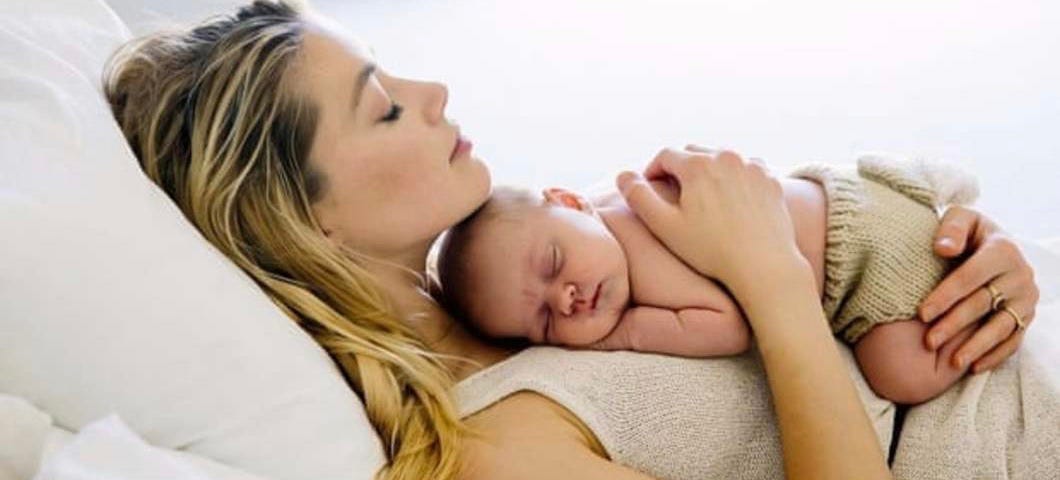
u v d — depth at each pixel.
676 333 1.07
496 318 1.12
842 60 2.20
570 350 1.08
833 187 1.16
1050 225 1.65
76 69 1.05
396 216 1.08
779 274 1.06
